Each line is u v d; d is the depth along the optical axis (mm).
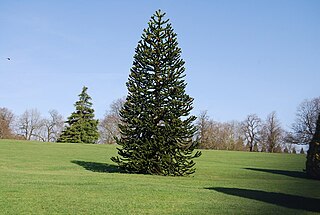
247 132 80500
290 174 26625
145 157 24047
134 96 23984
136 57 24156
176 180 20422
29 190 13680
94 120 77750
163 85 23578
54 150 44219
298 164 36125
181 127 23266
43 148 45812
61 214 9883
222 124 78625
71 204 11172
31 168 27219
